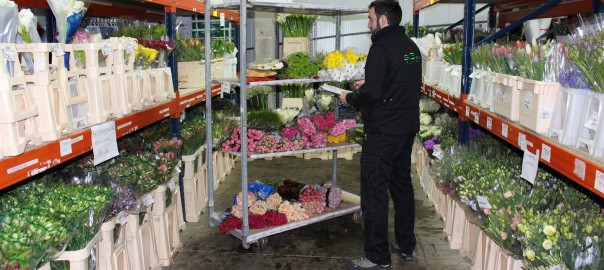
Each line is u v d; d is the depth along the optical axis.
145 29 4.03
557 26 3.84
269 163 6.53
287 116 4.52
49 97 1.97
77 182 2.72
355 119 4.49
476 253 3.12
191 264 3.47
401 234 3.49
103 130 2.44
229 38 6.59
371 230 3.20
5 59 1.72
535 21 4.01
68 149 2.12
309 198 4.07
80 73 2.34
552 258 2.01
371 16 3.19
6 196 2.35
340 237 3.96
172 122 3.91
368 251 3.25
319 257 3.60
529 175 2.33
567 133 2.02
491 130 2.97
